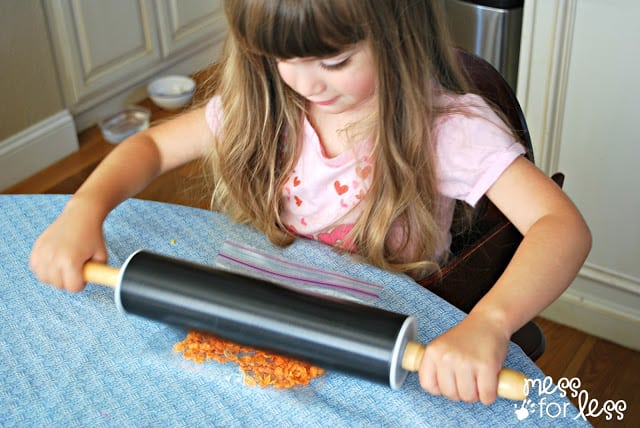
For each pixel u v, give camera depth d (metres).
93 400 0.79
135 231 1.02
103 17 2.53
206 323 0.80
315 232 1.16
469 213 1.11
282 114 1.10
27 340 0.86
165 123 1.19
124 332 0.87
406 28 0.95
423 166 1.02
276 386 0.80
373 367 0.74
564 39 1.54
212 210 1.13
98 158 2.53
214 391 0.80
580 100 1.59
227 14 0.90
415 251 1.08
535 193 0.97
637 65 1.49
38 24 2.32
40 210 1.06
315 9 0.82
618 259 1.71
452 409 0.77
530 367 0.82
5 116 2.32
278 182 1.14
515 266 0.88
